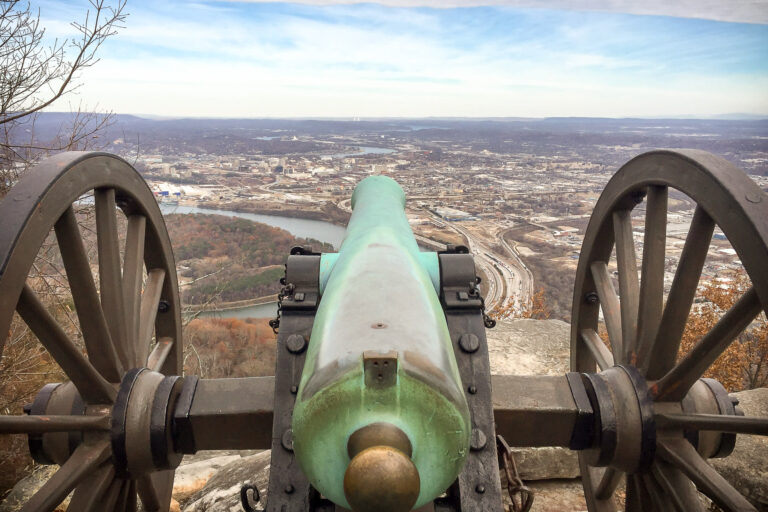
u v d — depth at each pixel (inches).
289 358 83.7
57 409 86.5
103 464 85.4
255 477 139.9
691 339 407.5
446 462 55.1
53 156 79.7
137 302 98.4
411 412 52.9
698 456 81.9
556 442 91.4
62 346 79.0
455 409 55.4
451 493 75.5
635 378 89.1
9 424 71.7
